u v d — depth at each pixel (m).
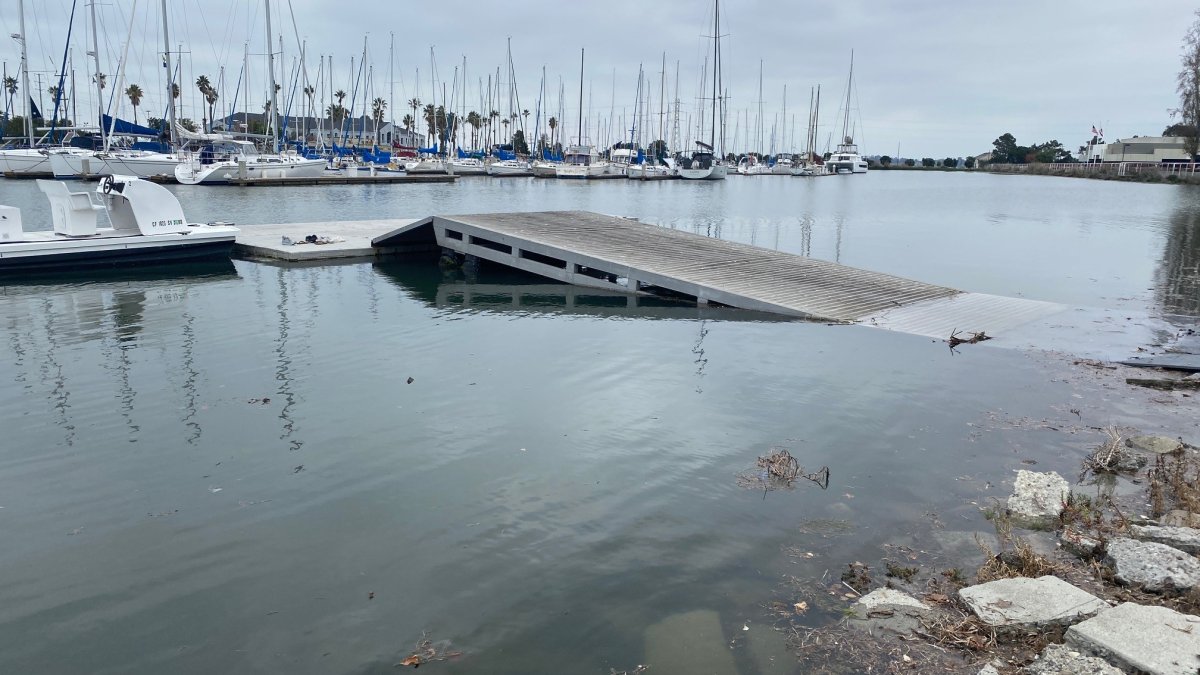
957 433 8.88
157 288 18.16
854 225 35.69
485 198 54.72
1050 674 4.46
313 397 10.20
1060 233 31.89
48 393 10.33
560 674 4.80
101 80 56.12
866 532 6.53
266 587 5.80
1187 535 6.09
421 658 4.97
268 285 18.69
